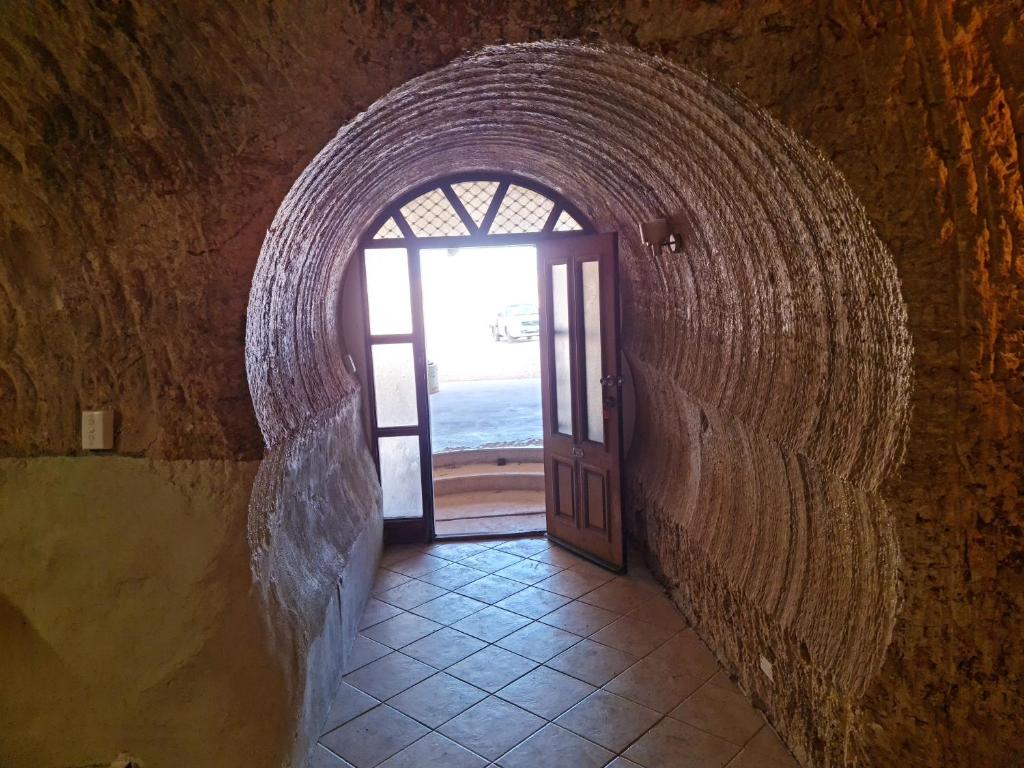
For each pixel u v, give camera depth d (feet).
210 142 8.43
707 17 7.82
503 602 16.71
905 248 7.44
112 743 9.30
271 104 8.33
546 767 10.87
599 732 11.68
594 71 10.09
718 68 8.02
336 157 10.39
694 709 12.21
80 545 9.39
